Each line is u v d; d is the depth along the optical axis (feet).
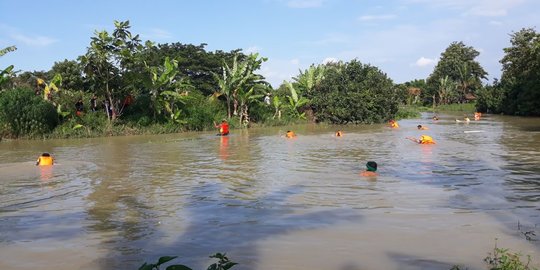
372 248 19.84
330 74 145.48
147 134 99.81
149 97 110.22
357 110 132.77
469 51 316.81
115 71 99.86
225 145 71.41
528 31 187.11
